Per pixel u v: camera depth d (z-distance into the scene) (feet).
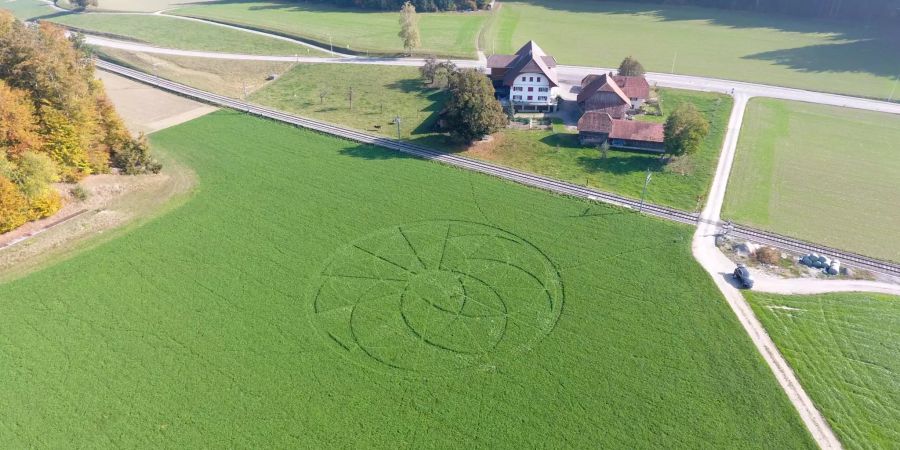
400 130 312.50
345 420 151.12
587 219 231.50
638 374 162.71
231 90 374.84
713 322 179.73
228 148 294.05
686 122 261.85
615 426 148.66
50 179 226.58
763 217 234.38
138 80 385.50
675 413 151.74
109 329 178.81
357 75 401.90
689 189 252.83
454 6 572.10
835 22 513.86
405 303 190.19
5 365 166.09
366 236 222.69
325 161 280.10
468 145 292.81
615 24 529.86
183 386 160.25
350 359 169.17
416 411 153.58
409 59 432.66
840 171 269.44
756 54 440.45
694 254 210.59
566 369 164.86
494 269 204.74
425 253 213.25
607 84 311.68
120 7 601.62
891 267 205.05
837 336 174.70
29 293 192.65
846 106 341.82
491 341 175.01
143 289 195.42
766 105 343.67
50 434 147.43
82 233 223.71
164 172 269.85
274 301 190.39
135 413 152.87
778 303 187.52
